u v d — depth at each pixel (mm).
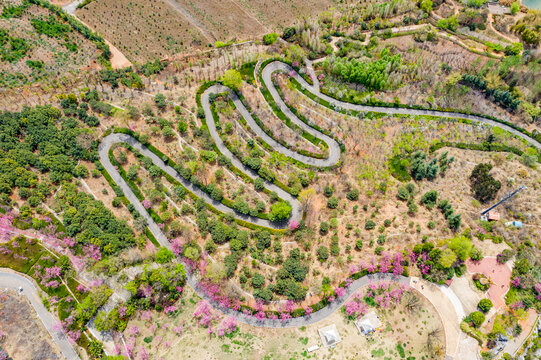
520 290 79625
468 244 78812
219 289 77875
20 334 70438
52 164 90562
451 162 101000
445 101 116625
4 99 103625
